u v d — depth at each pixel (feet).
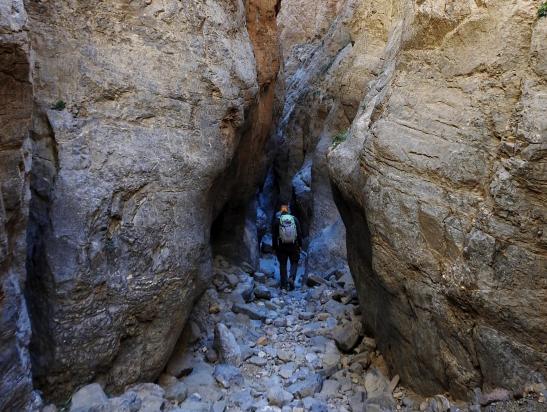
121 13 11.41
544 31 8.21
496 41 9.18
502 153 8.64
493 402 8.46
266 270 26.08
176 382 12.18
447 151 9.74
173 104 11.96
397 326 11.78
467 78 9.71
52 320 9.50
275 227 23.91
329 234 24.79
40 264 9.54
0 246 7.38
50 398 9.67
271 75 21.22
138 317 10.83
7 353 7.78
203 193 12.48
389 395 11.69
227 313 17.80
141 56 11.60
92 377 10.12
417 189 10.28
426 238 10.07
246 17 19.42
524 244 8.21
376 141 11.50
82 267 9.71
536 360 8.18
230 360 14.06
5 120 7.48
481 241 8.80
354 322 15.61
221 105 13.25
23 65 7.41
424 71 10.87
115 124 10.93
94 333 9.96
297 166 33.14
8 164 7.64
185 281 11.67
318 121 30.89
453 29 10.15
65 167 9.98
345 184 13.64
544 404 7.82
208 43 13.23
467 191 9.34
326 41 34.96
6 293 7.65
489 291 8.63
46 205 9.74
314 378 13.03
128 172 10.71
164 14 12.14
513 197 8.30
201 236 12.32
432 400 9.87
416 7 11.21
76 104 10.43
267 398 12.03
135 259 10.68
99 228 10.10
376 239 11.51
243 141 18.57
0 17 7.04
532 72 8.32
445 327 9.77
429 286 10.02
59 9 10.56
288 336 16.98
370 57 25.00
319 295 20.84
